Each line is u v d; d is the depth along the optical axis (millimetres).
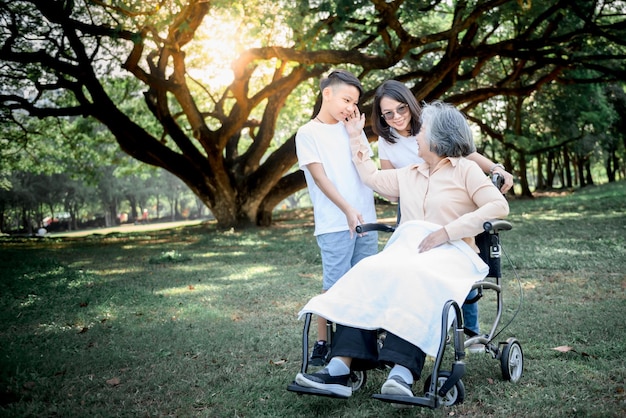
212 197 17906
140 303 6277
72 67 15906
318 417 3162
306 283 7340
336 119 4020
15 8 15141
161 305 6152
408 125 4234
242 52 14242
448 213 3631
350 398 3441
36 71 16812
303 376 3105
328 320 3408
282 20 11648
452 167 3668
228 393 3551
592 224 12391
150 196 66438
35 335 4996
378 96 4191
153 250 12594
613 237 9922
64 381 3811
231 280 7789
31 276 8391
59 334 5008
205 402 3432
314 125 4043
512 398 3293
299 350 4434
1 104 16812
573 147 31688
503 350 3564
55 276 8344
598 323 4742
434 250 3393
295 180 18375
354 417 3125
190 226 23656
